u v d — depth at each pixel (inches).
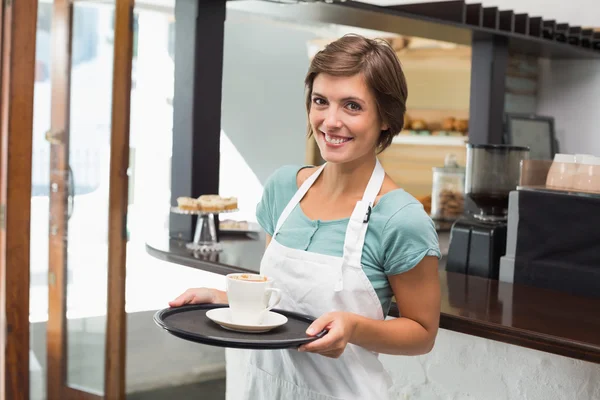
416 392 83.7
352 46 51.7
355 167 55.7
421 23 137.6
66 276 86.0
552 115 205.2
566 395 71.6
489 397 77.2
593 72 198.4
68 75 84.4
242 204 261.1
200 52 116.4
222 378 112.6
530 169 90.3
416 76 208.8
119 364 82.7
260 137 258.7
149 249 110.3
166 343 118.2
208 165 119.3
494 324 67.3
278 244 58.1
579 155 86.2
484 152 100.7
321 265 55.1
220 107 120.0
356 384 56.4
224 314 54.0
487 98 158.6
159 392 107.6
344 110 51.9
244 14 160.6
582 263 83.9
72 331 85.8
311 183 58.8
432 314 54.2
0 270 87.9
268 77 255.1
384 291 55.4
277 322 52.7
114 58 80.7
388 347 52.4
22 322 87.8
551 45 171.2
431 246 52.4
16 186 86.7
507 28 153.1
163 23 243.0
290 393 59.4
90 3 81.5
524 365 74.3
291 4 122.6
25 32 85.6
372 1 165.2
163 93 250.1
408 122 210.4
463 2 138.5
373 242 53.7
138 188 254.4
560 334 63.9
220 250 108.5
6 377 87.4
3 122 86.4
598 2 185.3
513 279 90.5
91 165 83.7
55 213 86.1
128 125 81.5
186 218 118.0
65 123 84.6
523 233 89.4
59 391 87.5
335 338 47.8
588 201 83.0
